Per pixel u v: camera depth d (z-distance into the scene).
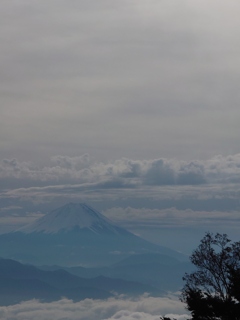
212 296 69.00
